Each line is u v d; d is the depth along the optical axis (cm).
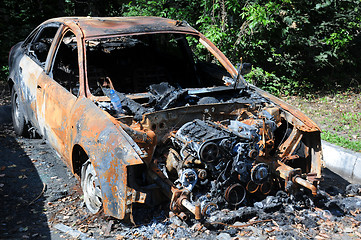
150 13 932
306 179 429
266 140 429
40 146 618
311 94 923
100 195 402
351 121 752
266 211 423
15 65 636
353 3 947
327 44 934
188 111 431
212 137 402
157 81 563
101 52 576
